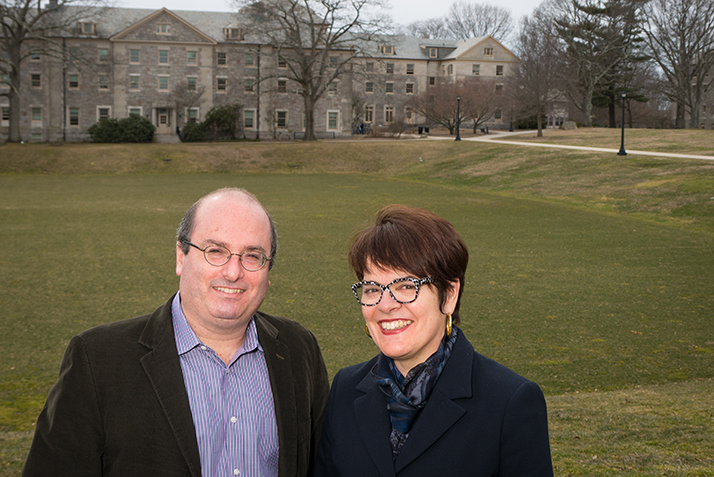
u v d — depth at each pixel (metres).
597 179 28.62
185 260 2.10
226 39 57.69
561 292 11.29
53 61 53.81
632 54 59.84
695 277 12.37
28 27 45.16
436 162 41.00
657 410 5.17
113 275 12.45
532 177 31.59
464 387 1.80
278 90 57.59
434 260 1.80
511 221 20.38
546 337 8.76
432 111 61.03
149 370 1.95
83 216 20.64
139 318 2.15
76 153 40.84
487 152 40.97
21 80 53.38
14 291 11.07
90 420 1.89
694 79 69.00
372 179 36.78
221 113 54.75
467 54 66.88
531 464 1.74
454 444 1.75
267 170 41.31
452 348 1.92
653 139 40.66
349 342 8.47
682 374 7.30
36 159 39.03
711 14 53.84
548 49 52.00
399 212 1.92
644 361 7.78
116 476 1.89
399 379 1.92
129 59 55.41
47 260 13.77
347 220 20.55
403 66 68.19
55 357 7.82
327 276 12.57
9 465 3.98
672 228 19.02
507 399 1.77
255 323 2.25
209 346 2.10
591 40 56.44
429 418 1.78
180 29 56.12
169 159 41.41
